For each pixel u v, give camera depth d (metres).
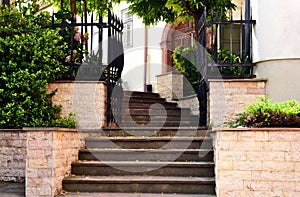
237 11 11.98
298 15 7.34
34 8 8.98
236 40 10.84
